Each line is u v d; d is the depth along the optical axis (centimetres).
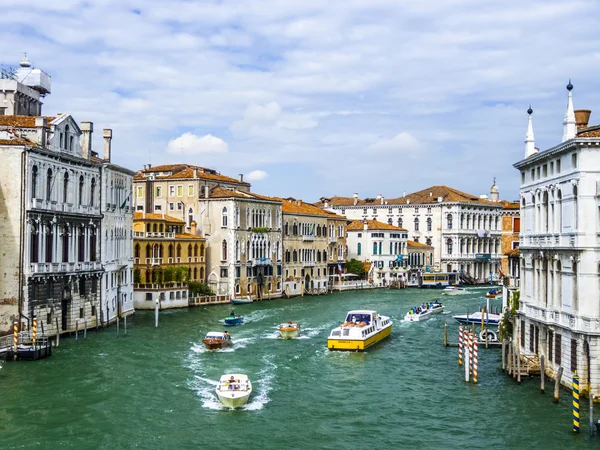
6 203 4597
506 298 5262
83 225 5488
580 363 3338
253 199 8788
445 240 12406
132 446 2845
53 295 4994
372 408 3425
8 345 4338
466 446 2895
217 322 6244
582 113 4144
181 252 8006
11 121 4988
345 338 4878
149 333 5472
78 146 5534
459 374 4128
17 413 3209
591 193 3312
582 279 3331
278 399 3575
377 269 11412
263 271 9006
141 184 9006
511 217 7081
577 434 2983
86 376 3894
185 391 3669
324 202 14100
